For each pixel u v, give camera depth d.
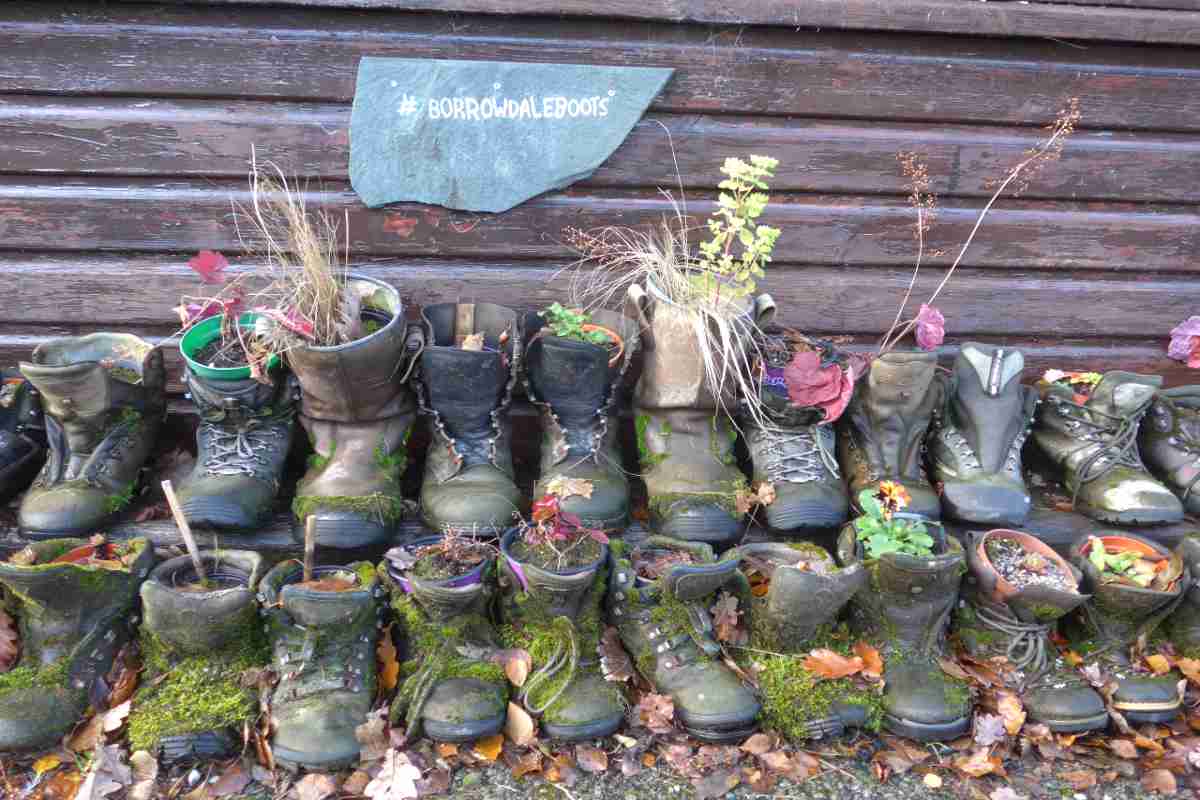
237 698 1.64
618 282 2.31
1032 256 2.54
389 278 2.34
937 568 1.76
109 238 2.23
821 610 1.73
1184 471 2.29
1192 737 1.82
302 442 2.23
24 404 2.08
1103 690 1.84
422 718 1.66
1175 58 2.41
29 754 1.58
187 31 2.11
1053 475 2.41
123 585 1.70
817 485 2.09
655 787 1.63
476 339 2.08
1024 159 2.43
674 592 1.76
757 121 2.34
